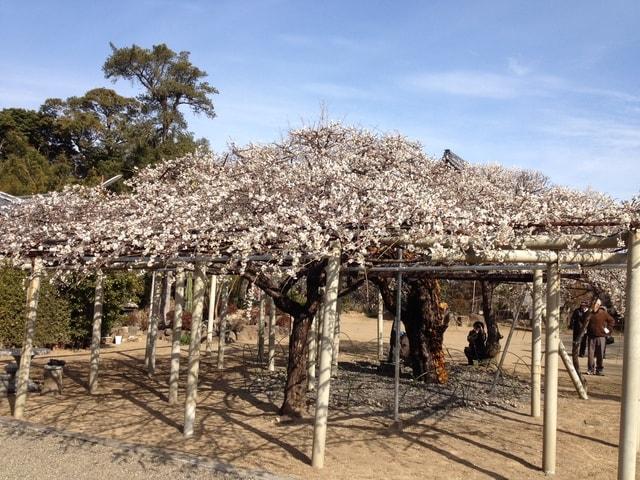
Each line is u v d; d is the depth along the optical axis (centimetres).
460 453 589
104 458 522
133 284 1425
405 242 511
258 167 827
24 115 2847
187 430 605
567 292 1188
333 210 524
